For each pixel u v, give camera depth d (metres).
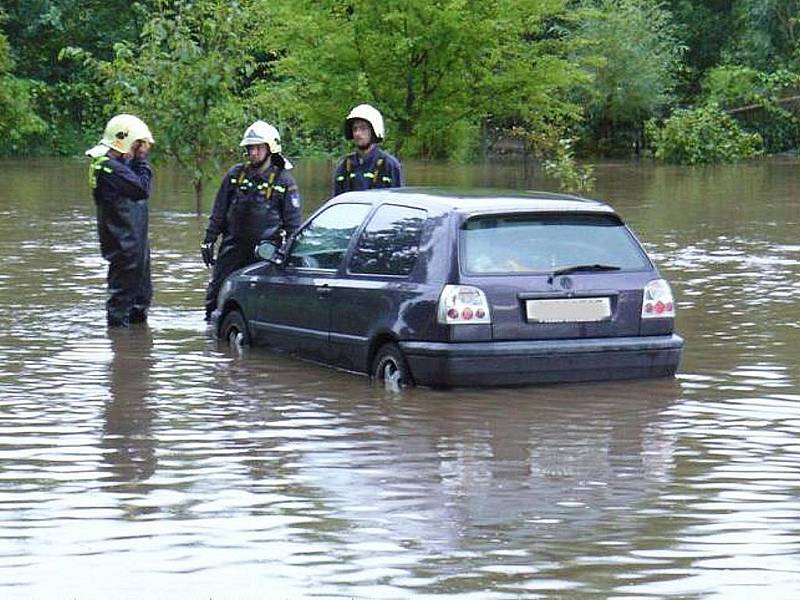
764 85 144.38
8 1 138.50
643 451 21.52
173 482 19.61
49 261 45.41
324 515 18.00
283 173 32.97
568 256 25.88
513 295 25.30
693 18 164.75
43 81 138.38
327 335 27.80
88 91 133.62
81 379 26.94
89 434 22.50
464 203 26.08
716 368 28.06
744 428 23.08
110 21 139.88
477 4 81.50
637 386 26.16
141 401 24.98
